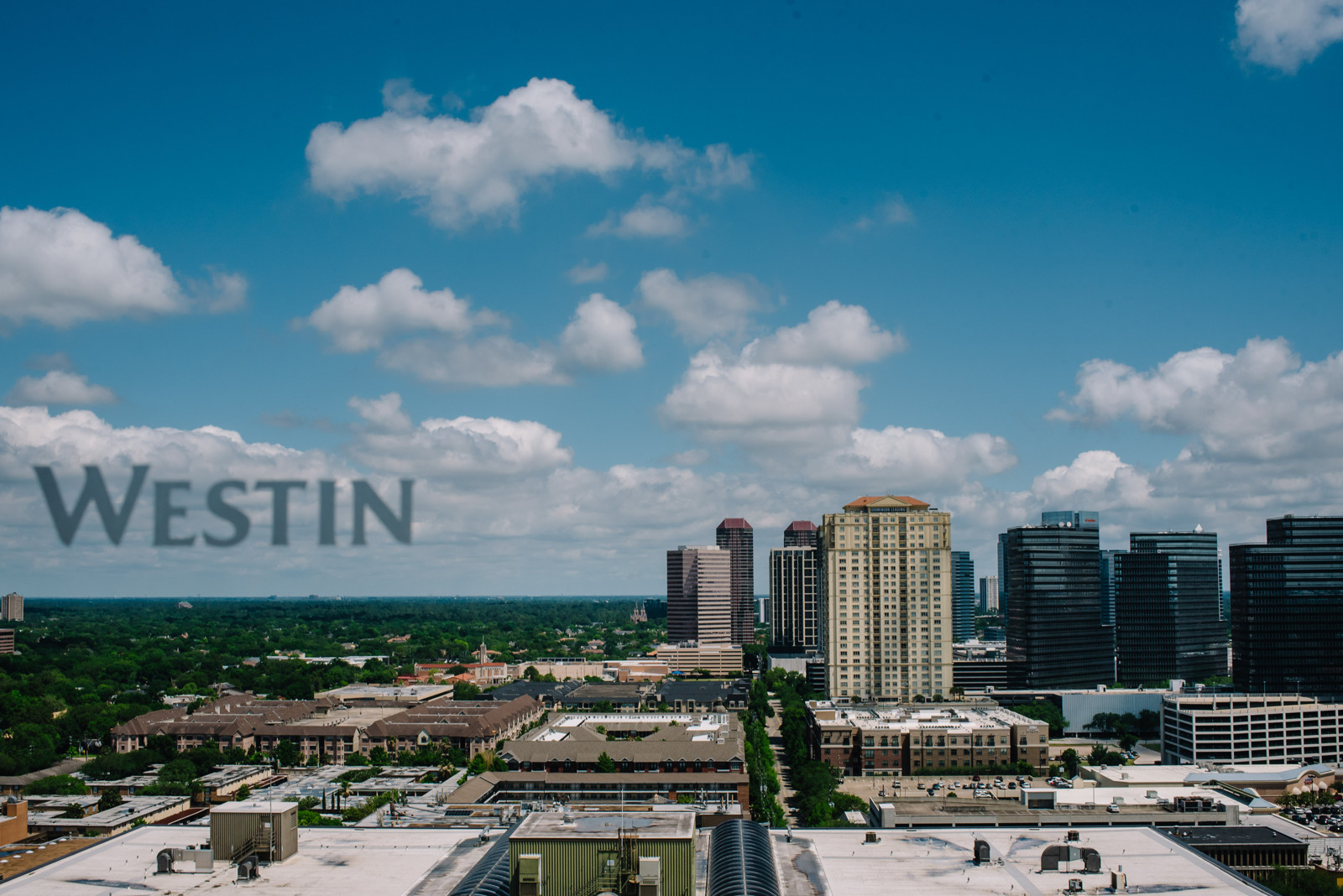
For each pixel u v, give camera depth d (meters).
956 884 150.50
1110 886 149.62
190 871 154.12
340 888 146.12
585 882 132.50
